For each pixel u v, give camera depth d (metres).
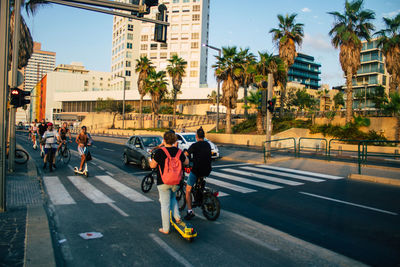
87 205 6.64
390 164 16.09
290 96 57.50
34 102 130.75
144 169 12.16
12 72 9.45
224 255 4.05
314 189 8.76
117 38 99.38
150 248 4.25
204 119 44.09
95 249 4.19
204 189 5.78
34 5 16.06
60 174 10.70
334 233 5.06
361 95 57.06
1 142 5.62
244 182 9.77
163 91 46.03
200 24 84.88
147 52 88.94
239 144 30.30
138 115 56.22
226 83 30.84
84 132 10.48
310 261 3.92
